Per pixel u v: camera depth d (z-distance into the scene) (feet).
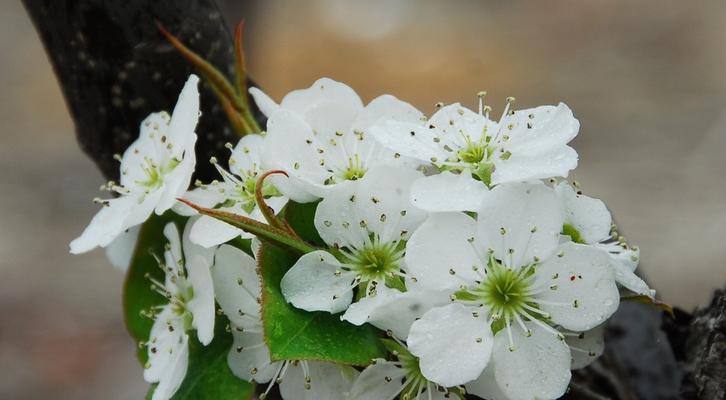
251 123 1.49
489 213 1.35
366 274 1.36
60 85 1.59
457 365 1.33
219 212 1.35
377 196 1.36
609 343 1.67
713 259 4.09
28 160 5.66
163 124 1.45
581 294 1.35
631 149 5.25
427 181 1.36
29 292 4.43
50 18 1.56
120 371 4.00
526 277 1.35
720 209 4.45
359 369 1.37
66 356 4.08
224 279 1.38
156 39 1.56
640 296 1.41
